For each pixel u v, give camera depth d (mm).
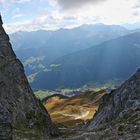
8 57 77312
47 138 61500
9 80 71375
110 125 56250
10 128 46000
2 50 77250
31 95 77688
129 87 86062
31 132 62094
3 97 64875
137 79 84812
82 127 106812
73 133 76188
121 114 65312
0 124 45188
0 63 72875
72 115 196125
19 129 60656
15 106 66188
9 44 82500
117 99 87812
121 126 46844
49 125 74438
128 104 76625
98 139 44969
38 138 59844
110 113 86750
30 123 66500
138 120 47500
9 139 44531
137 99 74500
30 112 70500
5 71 72500
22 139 55000
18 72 77562
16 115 64125
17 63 79562
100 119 90625
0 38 80188
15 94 69938
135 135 39969
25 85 77750
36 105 76125
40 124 69500
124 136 40875
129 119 51375
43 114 76125
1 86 67000
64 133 79562
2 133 44125
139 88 79625
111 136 43656
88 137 48344
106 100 102625
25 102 71938
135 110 56188
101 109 101312
